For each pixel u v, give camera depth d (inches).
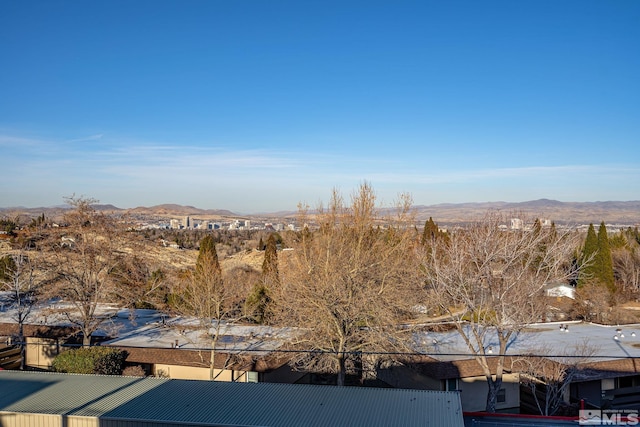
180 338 1156.5
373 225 1213.7
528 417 680.4
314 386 681.0
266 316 1299.2
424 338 1101.1
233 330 1215.6
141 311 1470.2
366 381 1205.1
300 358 996.6
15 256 1354.6
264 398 632.4
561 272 1213.7
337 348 956.6
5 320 1248.8
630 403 1007.0
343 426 546.6
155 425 562.6
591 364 919.7
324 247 1099.3
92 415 580.1
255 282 1530.5
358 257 1051.3
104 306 1469.0
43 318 1267.2
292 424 550.9
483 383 1000.2
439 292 967.6
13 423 591.5
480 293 955.3
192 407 603.2
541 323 1300.4
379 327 936.3
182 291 1310.3
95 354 971.9
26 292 1180.5
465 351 1027.9
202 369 1059.9
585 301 1626.5
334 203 1197.7
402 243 1161.4
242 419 565.6
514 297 909.8
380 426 545.6
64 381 711.7
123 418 572.4
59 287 1050.7
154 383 696.4
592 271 1945.1
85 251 1078.4
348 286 956.6
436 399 629.3
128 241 1127.6
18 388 680.4
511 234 1075.3
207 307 1124.5
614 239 2541.8
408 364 1013.2
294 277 1058.1
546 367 897.5
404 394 646.5
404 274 1127.6
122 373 1015.0
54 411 592.4
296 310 990.4
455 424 552.7
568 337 1148.5
